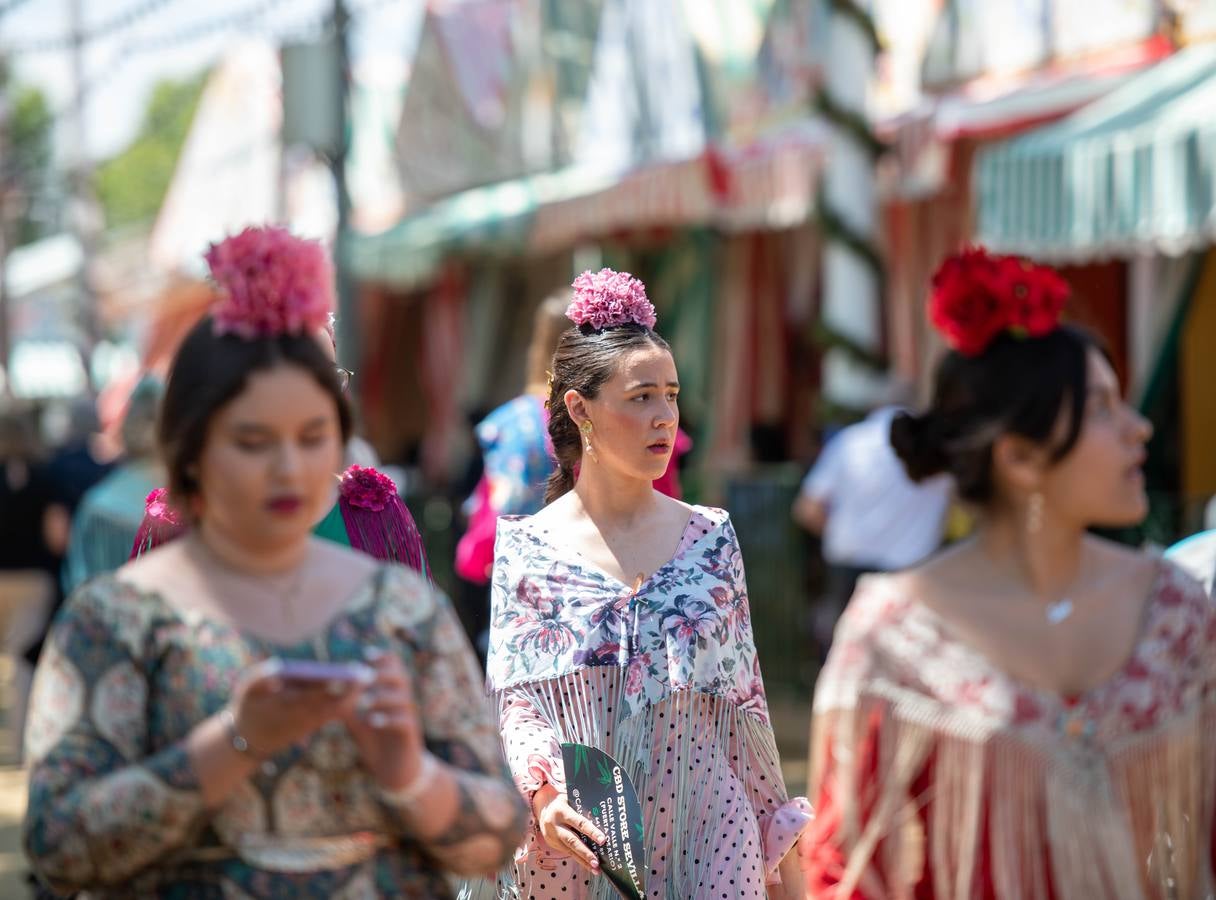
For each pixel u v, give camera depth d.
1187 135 13.45
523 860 6.93
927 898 5.75
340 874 4.69
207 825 4.62
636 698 6.93
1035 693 5.69
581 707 7.01
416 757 4.62
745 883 6.75
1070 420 5.72
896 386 17.59
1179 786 5.70
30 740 4.69
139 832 4.44
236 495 4.64
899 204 19.81
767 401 23.50
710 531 7.32
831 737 5.87
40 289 57.09
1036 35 19.25
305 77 22.23
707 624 7.03
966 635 5.79
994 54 19.91
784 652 19.39
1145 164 13.78
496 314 30.47
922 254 19.66
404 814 4.62
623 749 6.91
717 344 24.19
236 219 40.16
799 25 22.48
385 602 4.87
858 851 5.76
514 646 7.14
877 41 18.67
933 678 5.77
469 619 13.53
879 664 5.84
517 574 7.22
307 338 4.75
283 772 4.64
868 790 5.79
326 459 4.75
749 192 20.73
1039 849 5.63
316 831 4.68
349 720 4.55
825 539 16.95
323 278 4.77
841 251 18.80
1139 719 5.69
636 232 25.77
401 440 33.97
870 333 18.81
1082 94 16.84
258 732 4.40
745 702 7.08
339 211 22.42
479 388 30.72
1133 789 5.68
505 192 28.03
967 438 5.84
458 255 27.94
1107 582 5.83
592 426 7.25
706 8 24.84
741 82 24.03
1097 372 5.79
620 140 27.19
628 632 7.02
